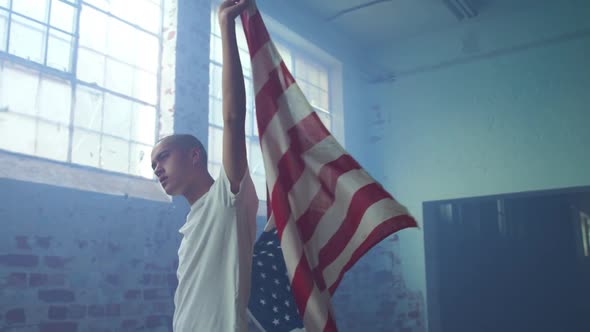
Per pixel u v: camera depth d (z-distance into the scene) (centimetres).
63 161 327
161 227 363
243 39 526
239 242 106
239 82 106
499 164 579
